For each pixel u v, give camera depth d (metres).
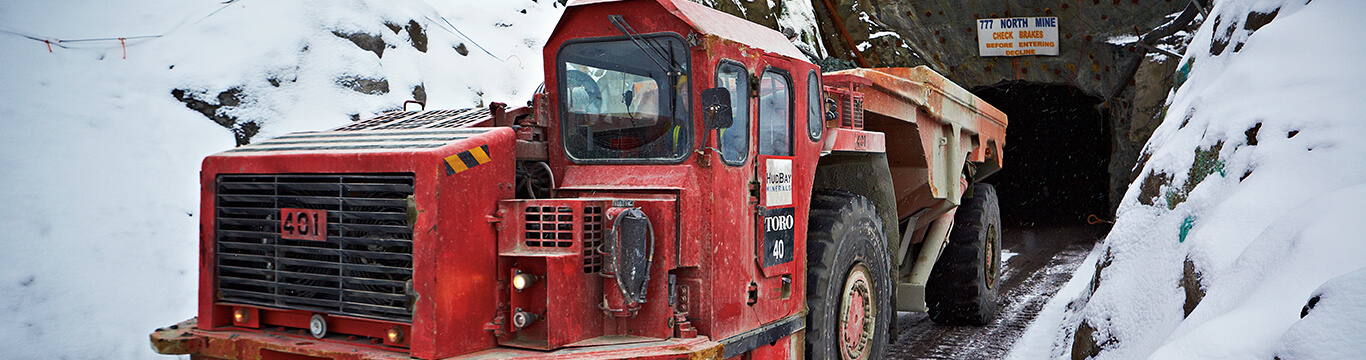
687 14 3.53
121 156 6.82
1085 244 12.41
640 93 3.66
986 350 6.11
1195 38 6.67
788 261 4.12
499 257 3.40
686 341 3.41
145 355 5.43
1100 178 18.64
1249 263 3.17
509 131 3.53
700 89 3.49
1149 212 4.73
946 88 6.19
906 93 5.56
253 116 7.83
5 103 6.76
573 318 3.34
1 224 5.82
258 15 8.66
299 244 3.53
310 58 8.57
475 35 10.80
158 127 7.24
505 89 10.32
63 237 5.97
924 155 5.86
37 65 7.33
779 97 4.12
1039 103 18.66
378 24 9.44
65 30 7.97
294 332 3.63
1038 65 14.81
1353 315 2.33
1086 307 4.55
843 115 5.06
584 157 3.78
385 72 9.15
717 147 3.53
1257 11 5.38
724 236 3.58
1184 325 3.29
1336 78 4.02
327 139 3.73
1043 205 19.39
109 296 5.73
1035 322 6.91
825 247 4.43
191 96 7.64
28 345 5.11
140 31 8.23
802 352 4.36
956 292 6.85
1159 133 5.82
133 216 6.41
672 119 3.59
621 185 3.61
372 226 3.31
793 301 4.19
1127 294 4.14
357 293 3.35
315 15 8.92
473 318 3.29
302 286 3.50
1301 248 2.89
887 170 5.41
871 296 4.95
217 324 3.75
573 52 3.80
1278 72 4.39
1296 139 3.73
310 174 3.47
